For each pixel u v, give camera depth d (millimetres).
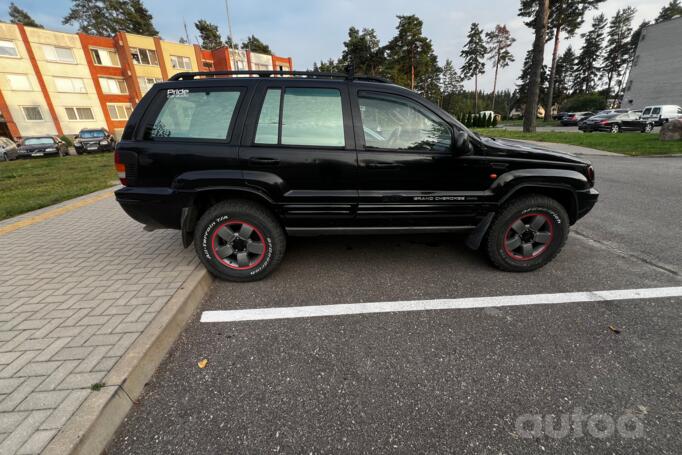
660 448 1463
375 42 49812
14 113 27484
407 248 3848
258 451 1488
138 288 2723
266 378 1925
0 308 2434
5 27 26406
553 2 29719
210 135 2775
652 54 31750
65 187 8055
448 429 1584
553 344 2164
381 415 1669
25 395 1637
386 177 2828
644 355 2043
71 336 2094
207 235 2910
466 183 2910
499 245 3102
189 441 1540
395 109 2844
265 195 2803
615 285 2900
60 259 3357
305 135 2777
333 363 2039
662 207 5227
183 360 2082
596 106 46438
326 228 3012
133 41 32312
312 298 2799
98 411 1549
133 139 2793
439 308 2613
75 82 30406
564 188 2988
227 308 2668
